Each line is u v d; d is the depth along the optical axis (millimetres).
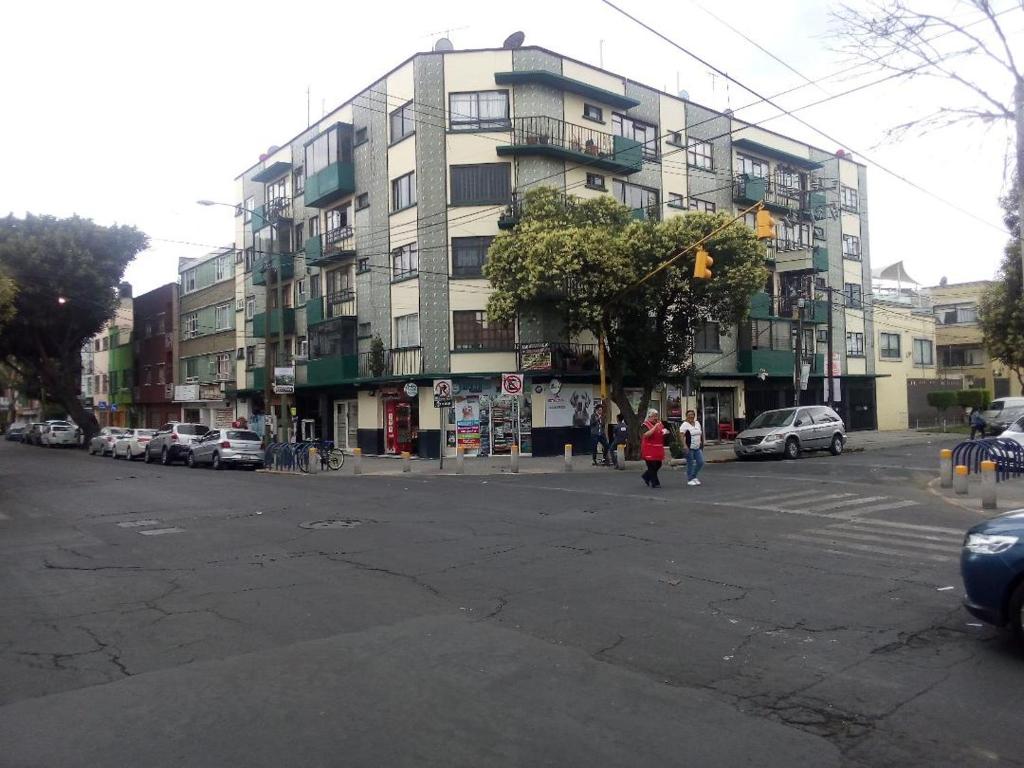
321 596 7582
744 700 4793
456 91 28547
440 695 4906
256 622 6699
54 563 9656
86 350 68375
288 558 9594
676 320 25016
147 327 54719
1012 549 5520
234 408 43375
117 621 6848
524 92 28312
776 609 6875
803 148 38938
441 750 4113
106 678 5344
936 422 46500
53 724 4547
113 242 42812
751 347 34281
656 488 16875
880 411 43031
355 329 32125
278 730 4402
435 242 28484
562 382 28438
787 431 24844
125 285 58344
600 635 6164
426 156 28641
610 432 26938
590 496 15633
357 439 32812
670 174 32625
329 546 10367
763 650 5754
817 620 6516
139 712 4711
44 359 44094
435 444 28281
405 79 29438
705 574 8312
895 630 6211
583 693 4918
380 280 30781
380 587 7930
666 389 32062
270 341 29750
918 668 5320
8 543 11266
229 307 44156
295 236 37438
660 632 6227
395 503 14961
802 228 38469
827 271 38062
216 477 22641
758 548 9766
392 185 30219
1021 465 17328
